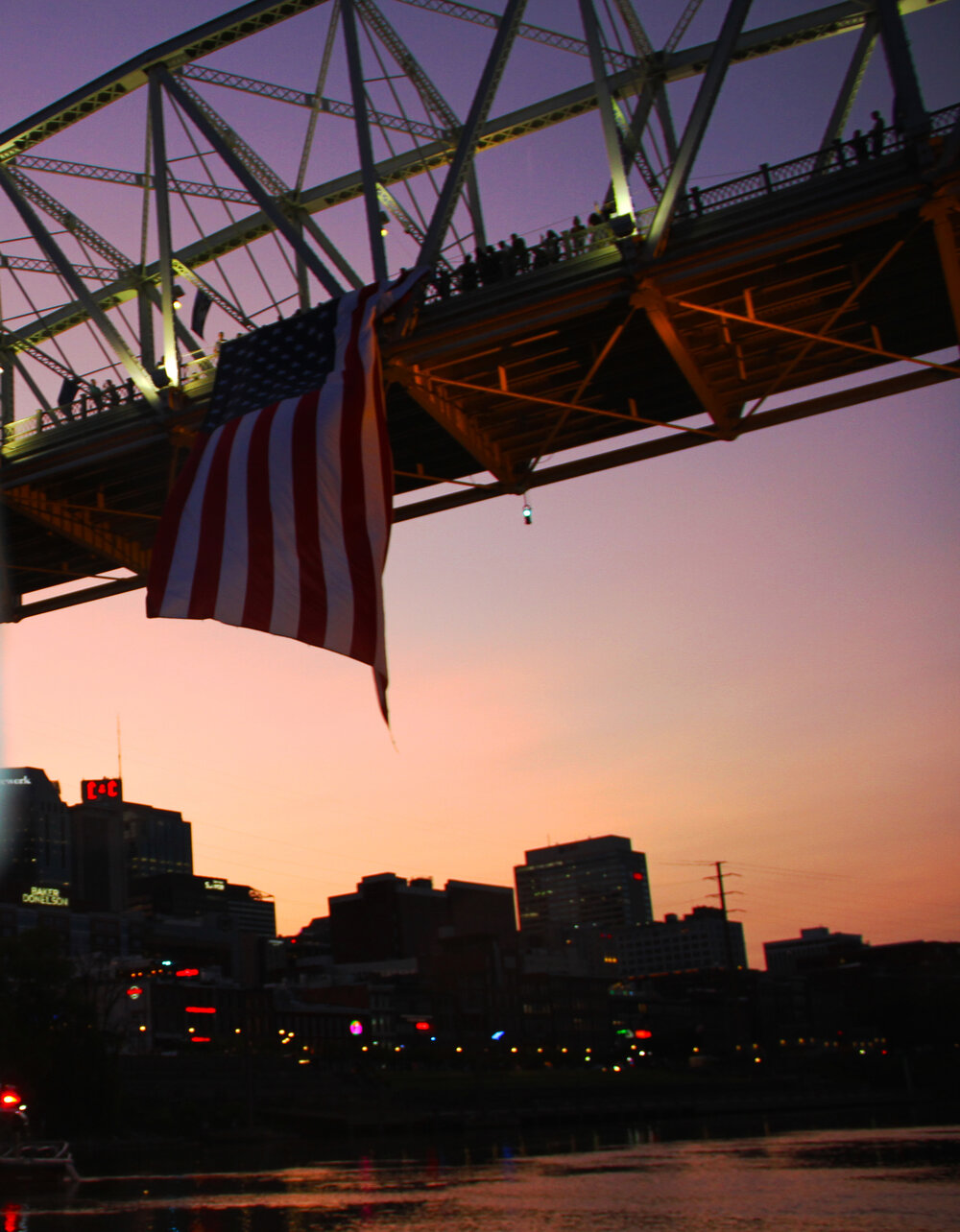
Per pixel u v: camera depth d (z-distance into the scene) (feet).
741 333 157.79
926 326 161.58
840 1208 86.28
